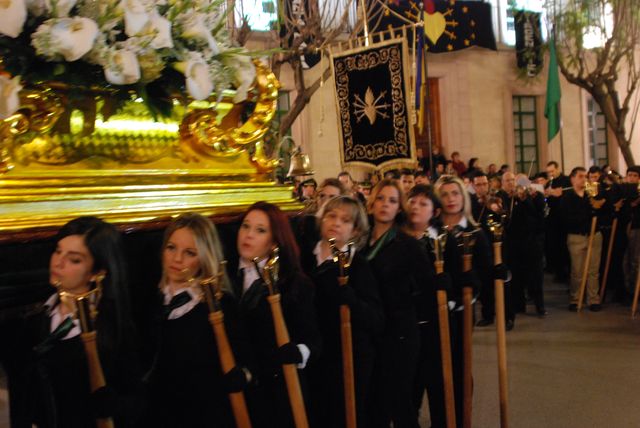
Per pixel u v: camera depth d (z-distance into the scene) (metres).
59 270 2.55
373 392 3.92
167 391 2.87
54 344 2.53
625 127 18.92
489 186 9.34
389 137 6.75
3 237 2.57
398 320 3.88
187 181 3.39
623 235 9.34
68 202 2.84
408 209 4.16
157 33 3.00
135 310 3.05
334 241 3.46
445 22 15.91
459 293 4.34
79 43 2.74
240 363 2.86
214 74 3.30
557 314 8.71
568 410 5.16
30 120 2.81
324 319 3.64
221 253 2.88
